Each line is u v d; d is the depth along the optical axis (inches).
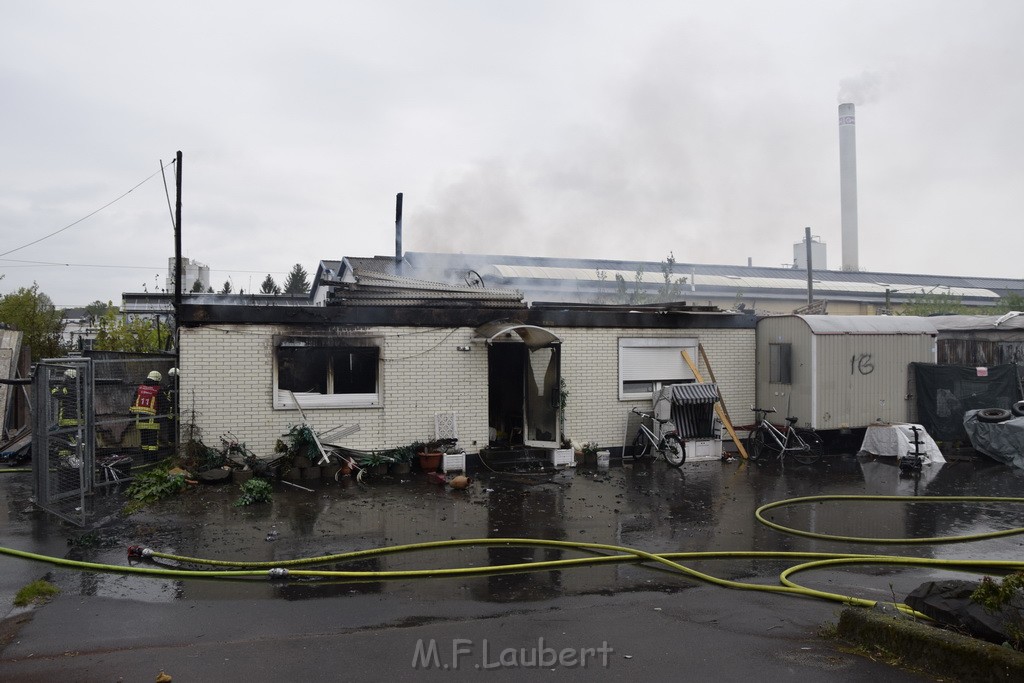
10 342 743.1
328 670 201.3
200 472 454.0
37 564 299.0
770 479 508.7
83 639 223.1
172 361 542.6
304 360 503.5
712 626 239.5
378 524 370.6
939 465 571.5
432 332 529.3
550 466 548.7
